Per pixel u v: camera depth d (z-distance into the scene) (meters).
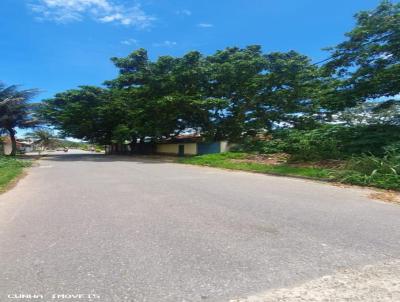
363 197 8.49
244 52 29.67
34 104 38.69
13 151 40.38
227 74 28.27
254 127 30.02
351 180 10.98
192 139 36.53
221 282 3.56
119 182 12.01
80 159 31.66
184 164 22.44
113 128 41.56
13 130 39.72
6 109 36.19
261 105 30.94
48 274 3.83
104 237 5.15
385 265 3.95
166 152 40.75
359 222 5.88
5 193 10.21
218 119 31.81
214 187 10.46
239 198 8.37
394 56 15.63
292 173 13.67
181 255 4.33
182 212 6.78
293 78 28.30
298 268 3.88
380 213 6.61
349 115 18.98
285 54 28.59
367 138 15.20
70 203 8.05
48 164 24.08
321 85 26.58
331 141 16.11
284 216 6.36
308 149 16.34
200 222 5.95
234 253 4.38
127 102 36.09
